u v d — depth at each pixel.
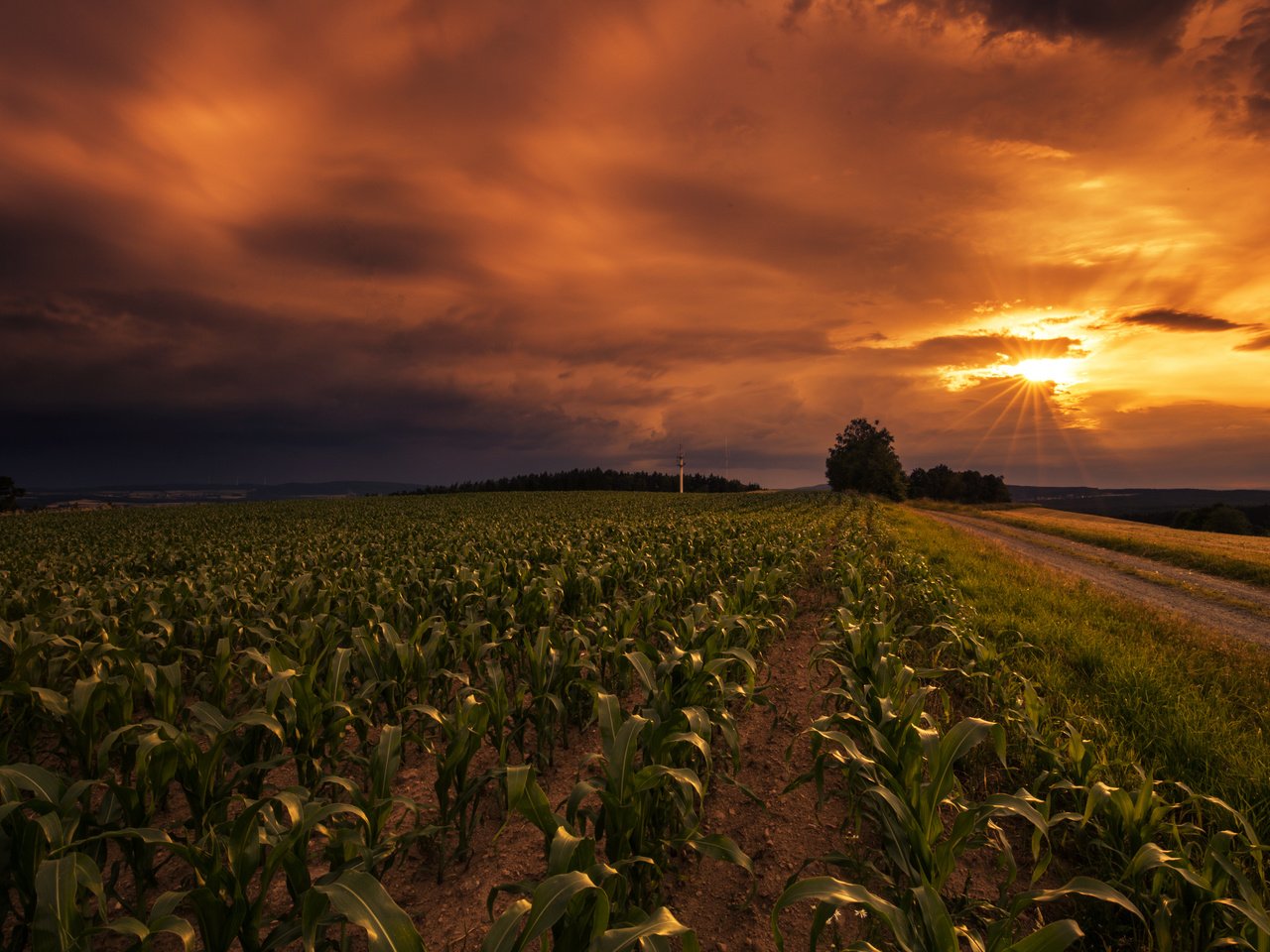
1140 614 10.84
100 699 4.18
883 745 3.51
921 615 8.90
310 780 4.30
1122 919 3.28
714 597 7.16
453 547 13.59
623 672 5.66
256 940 2.52
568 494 79.44
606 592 9.22
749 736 5.86
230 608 8.20
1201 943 2.94
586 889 2.17
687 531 15.80
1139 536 30.34
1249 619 12.30
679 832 4.04
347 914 1.91
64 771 5.08
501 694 4.31
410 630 7.11
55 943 2.10
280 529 28.31
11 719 5.04
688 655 4.56
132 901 3.55
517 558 11.42
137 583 9.00
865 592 9.00
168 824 4.29
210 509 54.56
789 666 7.71
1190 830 3.36
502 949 1.91
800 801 4.69
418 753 5.52
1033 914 3.39
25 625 5.87
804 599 11.47
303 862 2.75
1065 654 7.87
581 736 5.73
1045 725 4.70
